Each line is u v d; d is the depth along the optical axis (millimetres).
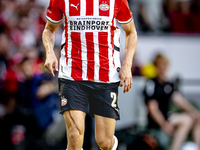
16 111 22547
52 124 22297
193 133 23375
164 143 21438
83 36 12586
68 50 12781
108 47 12750
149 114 22047
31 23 30906
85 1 12438
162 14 29469
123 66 12922
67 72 12758
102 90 12844
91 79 12695
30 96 22750
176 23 29438
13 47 27984
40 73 23688
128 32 13422
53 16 13008
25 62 23359
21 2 31969
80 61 12703
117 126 22062
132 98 22672
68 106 12391
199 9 30297
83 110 12617
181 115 23047
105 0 12508
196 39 28406
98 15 12477
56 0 12680
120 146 22094
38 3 32812
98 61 12703
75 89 12578
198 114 23203
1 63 24484
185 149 22266
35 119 22422
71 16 12539
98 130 12922
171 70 28016
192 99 27422
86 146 21688
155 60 22922
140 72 25859
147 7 29094
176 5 29922
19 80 23250
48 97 22969
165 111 22344
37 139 22250
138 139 21062
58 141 22234
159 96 22141
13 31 29078
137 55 27219
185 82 27922
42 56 25578
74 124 12258
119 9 12797
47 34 13312
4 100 22844
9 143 22125
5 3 31016
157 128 21891
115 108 12977
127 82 12742
